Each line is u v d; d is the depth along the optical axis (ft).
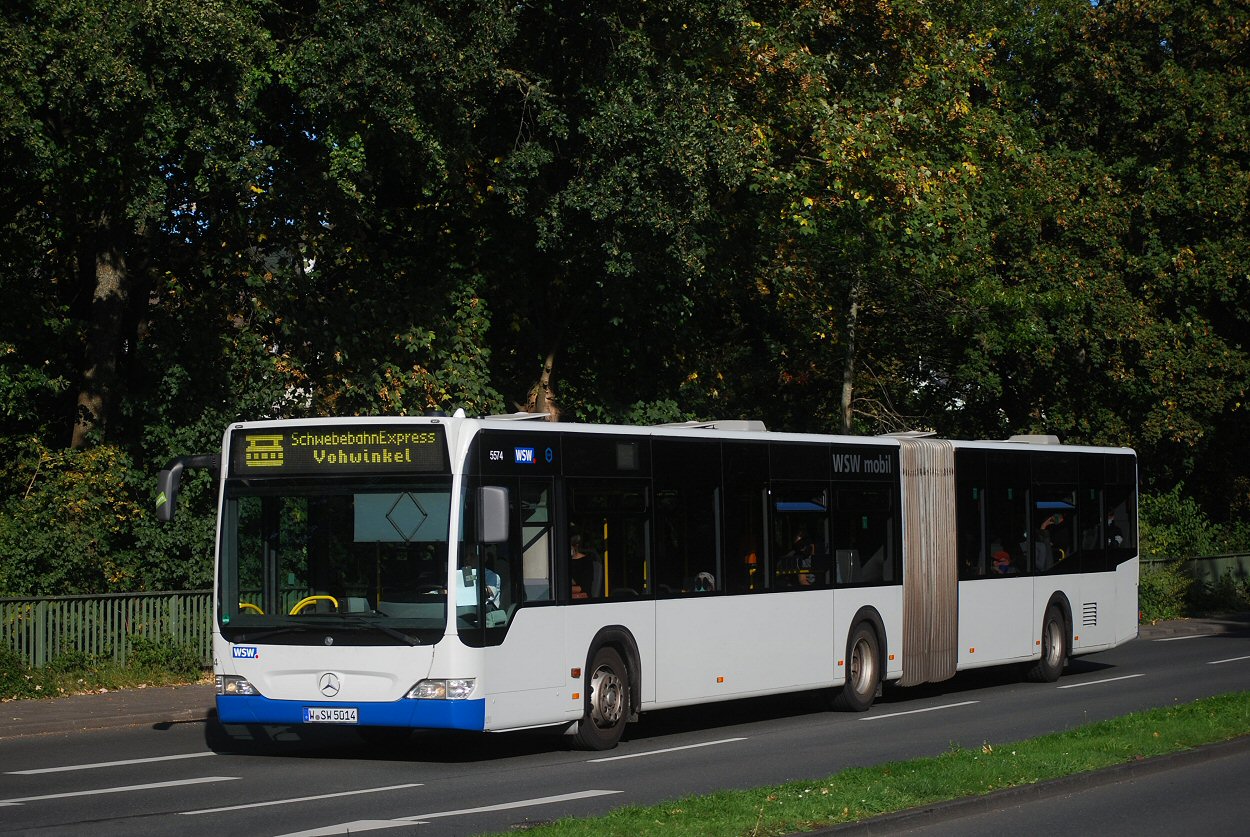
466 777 49.21
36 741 60.70
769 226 111.55
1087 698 76.28
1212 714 60.44
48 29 73.20
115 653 79.00
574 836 33.86
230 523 54.08
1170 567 151.02
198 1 75.82
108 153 78.48
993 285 135.23
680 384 118.83
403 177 99.50
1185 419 148.15
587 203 88.38
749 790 41.24
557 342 111.55
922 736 60.08
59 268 102.12
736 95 99.40
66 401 97.60
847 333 130.21
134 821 39.42
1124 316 143.33
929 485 79.20
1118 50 152.25
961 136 118.62
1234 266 148.77
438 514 51.88
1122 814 41.60
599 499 58.34
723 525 64.95
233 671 53.16
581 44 94.38
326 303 96.94
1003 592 84.43
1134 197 150.41
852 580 72.84
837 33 109.70
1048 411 156.87
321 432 53.52
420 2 80.94
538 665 54.39
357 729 62.59
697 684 62.49
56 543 81.71
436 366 98.68
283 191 91.71
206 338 92.84
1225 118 149.38
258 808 41.83
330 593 52.54
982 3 143.95
